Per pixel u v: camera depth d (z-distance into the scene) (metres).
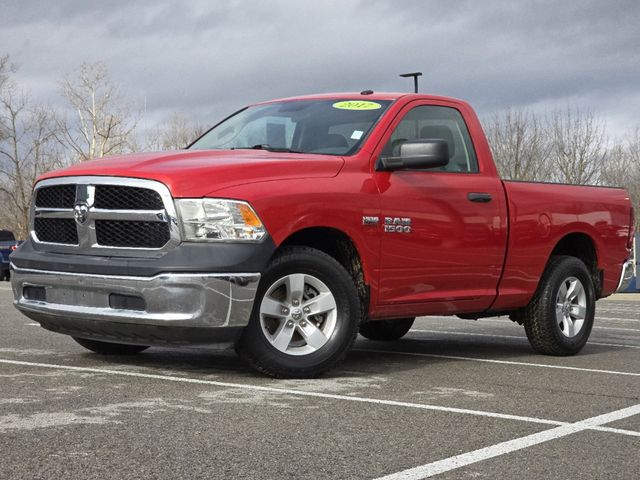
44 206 6.28
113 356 6.96
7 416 4.58
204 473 3.60
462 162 7.14
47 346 7.55
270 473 3.62
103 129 50.56
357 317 6.18
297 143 6.73
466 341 9.02
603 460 3.96
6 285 23.11
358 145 6.50
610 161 42.03
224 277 5.57
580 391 5.79
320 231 6.21
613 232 8.39
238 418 4.64
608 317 13.14
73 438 4.12
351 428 4.48
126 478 3.50
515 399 5.43
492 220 7.13
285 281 5.90
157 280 5.55
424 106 7.04
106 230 5.86
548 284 7.69
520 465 3.85
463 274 6.96
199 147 7.21
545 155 32.56
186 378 5.90
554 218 7.70
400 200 6.48
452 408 5.07
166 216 5.61
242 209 5.66
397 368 6.72
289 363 5.92
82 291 5.91
